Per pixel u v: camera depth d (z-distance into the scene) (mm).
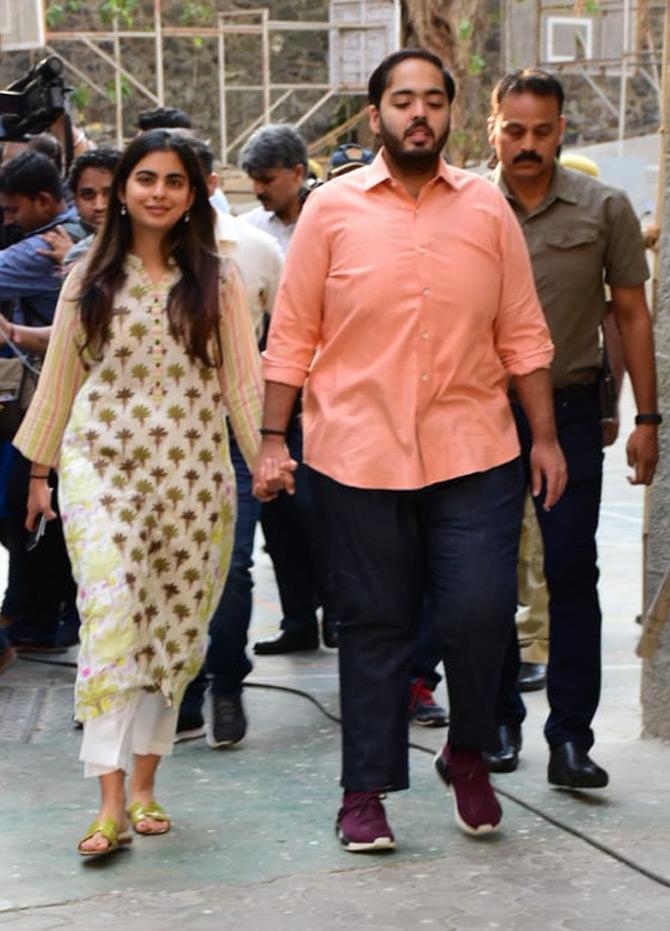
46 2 30188
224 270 6289
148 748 6359
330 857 6105
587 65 33406
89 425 6199
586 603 6766
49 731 7988
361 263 5969
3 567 12219
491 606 5973
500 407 6105
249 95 31641
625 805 6637
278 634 9820
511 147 6613
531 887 5793
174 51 31312
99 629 6000
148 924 5457
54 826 6484
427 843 6254
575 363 6664
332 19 31469
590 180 6738
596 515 6742
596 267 6680
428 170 6016
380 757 6125
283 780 7129
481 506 6012
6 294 8789
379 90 6004
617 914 5547
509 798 6727
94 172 8344
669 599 7012
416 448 5961
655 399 6902
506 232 6109
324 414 6059
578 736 6816
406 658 6148
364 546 6035
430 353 5961
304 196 9297
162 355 6199
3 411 8695
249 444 6391
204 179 6242
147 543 6184
